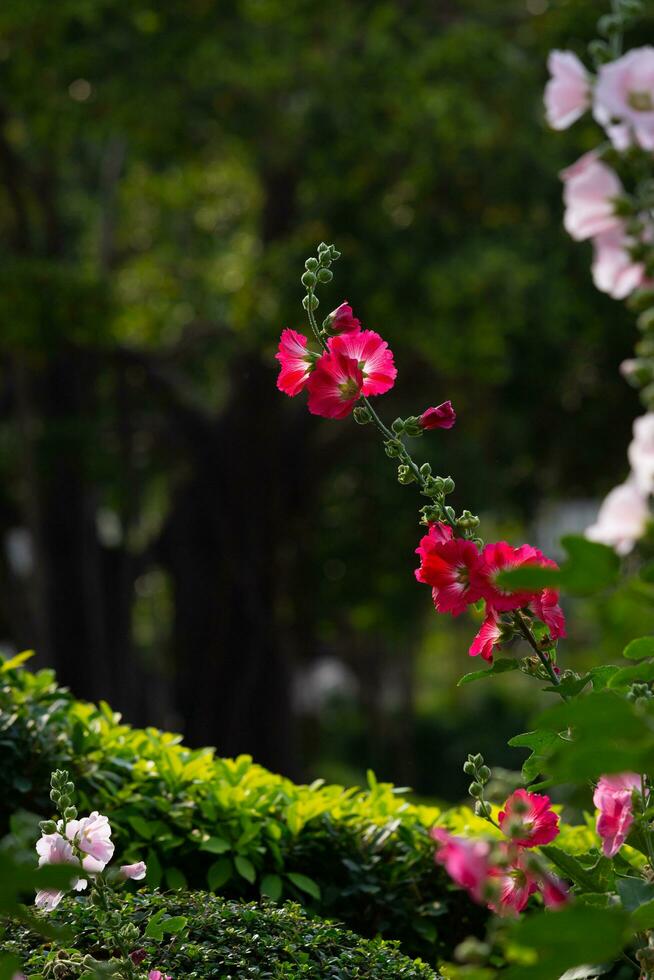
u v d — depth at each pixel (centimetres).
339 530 1805
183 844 480
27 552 1867
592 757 147
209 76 1397
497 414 1736
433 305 1416
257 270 1516
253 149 1572
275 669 1792
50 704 543
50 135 1491
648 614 157
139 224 2000
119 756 514
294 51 1407
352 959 382
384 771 2536
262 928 392
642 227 231
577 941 145
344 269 1442
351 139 1408
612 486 1781
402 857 489
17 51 1422
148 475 1923
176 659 1811
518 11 1594
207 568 1795
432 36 1527
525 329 1555
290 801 494
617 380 1695
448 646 3167
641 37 1435
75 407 1670
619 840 230
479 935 486
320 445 1781
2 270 1427
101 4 1384
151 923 325
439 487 274
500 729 2447
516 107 1484
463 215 1516
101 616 1691
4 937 328
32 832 475
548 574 155
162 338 2011
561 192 1505
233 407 1780
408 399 1747
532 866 221
